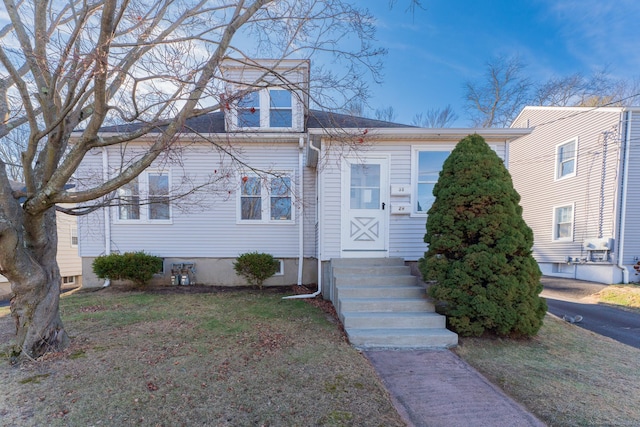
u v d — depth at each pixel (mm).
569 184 10945
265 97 7723
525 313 4129
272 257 7496
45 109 3158
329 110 4023
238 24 3164
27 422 2221
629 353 3926
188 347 3670
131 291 7102
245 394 2643
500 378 3143
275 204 7914
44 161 3676
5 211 2984
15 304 3342
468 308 4223
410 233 5969
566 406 2596
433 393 2826
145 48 3211
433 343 4004
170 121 3457
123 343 3771
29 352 3295
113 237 7656
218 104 3287
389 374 3219
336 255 5945
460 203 4484
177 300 6199
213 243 7805
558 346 4102
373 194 6000
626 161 9188
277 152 7789
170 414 2334
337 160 5336
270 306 5746
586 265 10180
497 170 4539
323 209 5918
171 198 4879
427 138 5891
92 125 2959
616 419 2404
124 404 2451
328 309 5531
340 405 2525
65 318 4844
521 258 4238
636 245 9219
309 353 3562
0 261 3035
